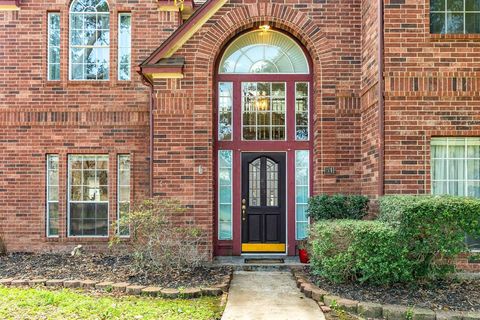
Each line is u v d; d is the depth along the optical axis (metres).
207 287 7.79
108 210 11.16
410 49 8.66
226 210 10.55
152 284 8.02
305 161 10.62
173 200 9.76
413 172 8.59
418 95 8.63
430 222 7.20
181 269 9.01
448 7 8.86
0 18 11.20
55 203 11.28
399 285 7.53
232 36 10.28
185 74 10.02
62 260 10.03
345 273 7.63
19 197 11.12
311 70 10.62
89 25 11.46
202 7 9.88
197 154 9.98
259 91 10.71
